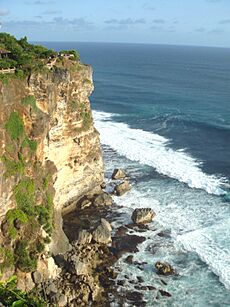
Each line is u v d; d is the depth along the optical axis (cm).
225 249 4559
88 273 4091
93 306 3675
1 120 3744
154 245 4644
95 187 5928
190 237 4797
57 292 3700
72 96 5138
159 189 6084
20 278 3725
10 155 3841
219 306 3722
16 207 3891
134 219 5141
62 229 4809
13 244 3750
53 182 4697
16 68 4178
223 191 6012
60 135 4950
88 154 5612
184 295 3853
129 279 4053
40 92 4338
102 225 4766
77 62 5325
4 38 5391
